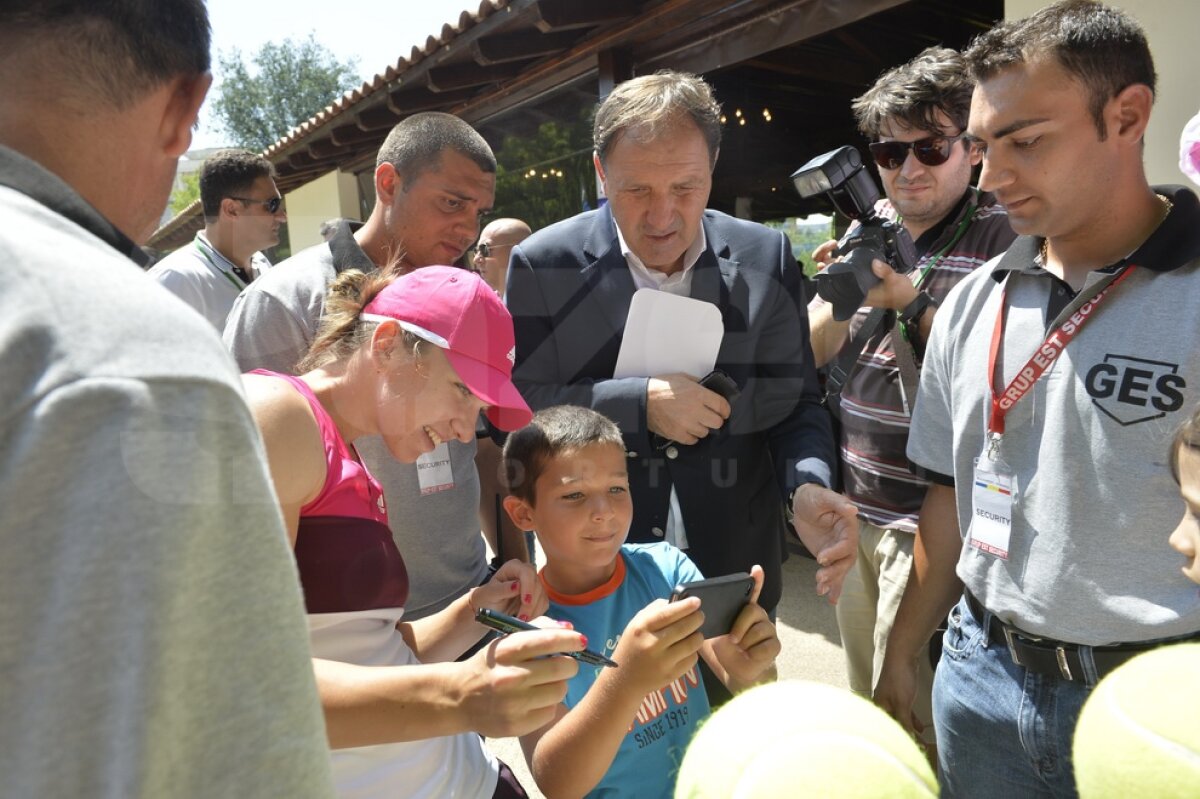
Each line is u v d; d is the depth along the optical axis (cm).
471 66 506
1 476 44
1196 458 81
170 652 45
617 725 111
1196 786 40
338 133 657
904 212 210
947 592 163
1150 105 118
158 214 73
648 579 154
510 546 207
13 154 55
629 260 171
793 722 49
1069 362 125
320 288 167
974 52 127
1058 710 127
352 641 109
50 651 43
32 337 45
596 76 489
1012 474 133
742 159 593
